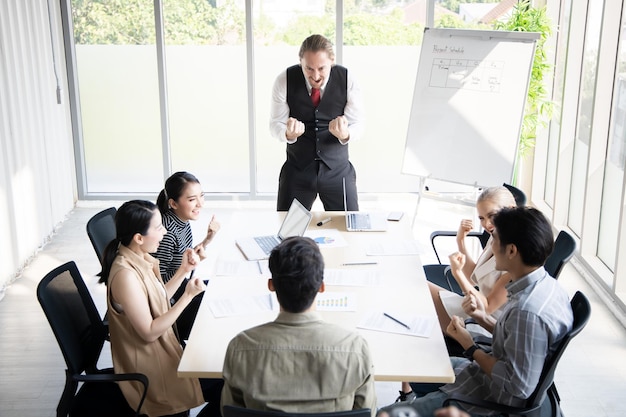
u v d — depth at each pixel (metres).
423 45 5.06
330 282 3.21
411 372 2.48
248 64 6.39
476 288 3.57
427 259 5.38
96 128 6.62
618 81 4.69
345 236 3.83
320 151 4.73
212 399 2.90
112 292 2.74
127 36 6.36
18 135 5.35
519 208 2.52
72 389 2.69
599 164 4.95
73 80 6.44
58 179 6.23
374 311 2.93
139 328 2.72
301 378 2.13
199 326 2.82
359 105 4.72
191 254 3.16
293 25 6.32
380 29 6.31
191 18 6.31
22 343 4.23
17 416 3.53
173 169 6.73
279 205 4.92
